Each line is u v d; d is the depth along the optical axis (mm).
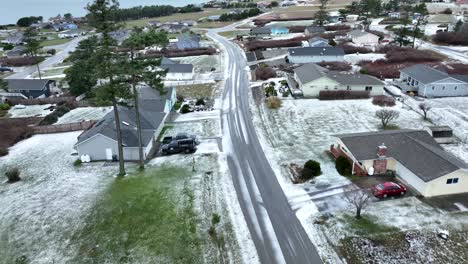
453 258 23266
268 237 26391
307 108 53781
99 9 31031
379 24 125938
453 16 131250
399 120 47344
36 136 49594
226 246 25688
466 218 26906
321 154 38906
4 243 27047
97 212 30281
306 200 30703
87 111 59875
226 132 46875
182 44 109625
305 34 117188
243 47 106500
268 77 71125
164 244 26094
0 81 70688
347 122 47688
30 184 35812
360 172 33844
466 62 74438
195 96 64000
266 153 40250
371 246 24609
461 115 48188
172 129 48750
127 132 41625
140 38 34406
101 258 25016
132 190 33438
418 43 94312
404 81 63594
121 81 34531
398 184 31578
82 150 40094
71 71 67250
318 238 25922
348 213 28391
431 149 32781
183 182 34594
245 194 32188
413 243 24641
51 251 25938
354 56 85938
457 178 29453
